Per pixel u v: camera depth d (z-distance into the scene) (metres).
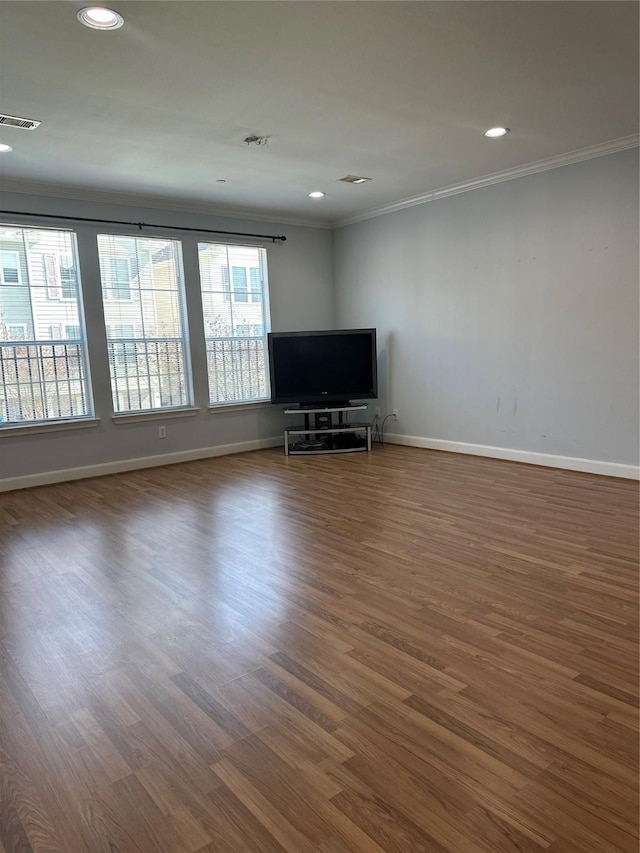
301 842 1.39
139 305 5.59
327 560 3.17
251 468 5.61
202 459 6.11
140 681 2.11
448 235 5.68
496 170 4.96
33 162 4.30
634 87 3.30
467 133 4.00
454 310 5.73
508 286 5.23
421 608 2.57
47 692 2.06
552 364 4.99
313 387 6.27
